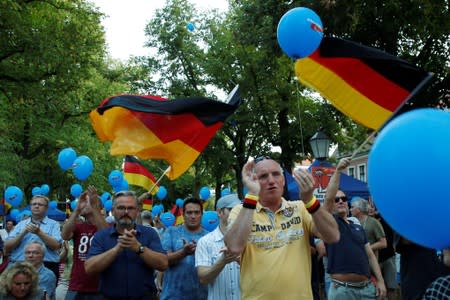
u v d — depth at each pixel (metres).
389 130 2.04
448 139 1.94
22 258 7.33
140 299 5.07
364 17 15.57
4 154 22.33
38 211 7.71
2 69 20.33
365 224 8.14
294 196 12.59
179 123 7.50
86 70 21.92
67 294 6.48
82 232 6.57
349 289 6.20
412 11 15.20
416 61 17.00
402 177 1.96
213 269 4.73
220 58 29.20
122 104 7.36
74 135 28.02
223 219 5.40
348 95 5.62
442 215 1.96
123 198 5.18
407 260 6.21
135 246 4.91
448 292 2.50
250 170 3.69
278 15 17.45
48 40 20.02
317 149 11.73
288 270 3.77
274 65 21.55
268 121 28.75
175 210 17.11
